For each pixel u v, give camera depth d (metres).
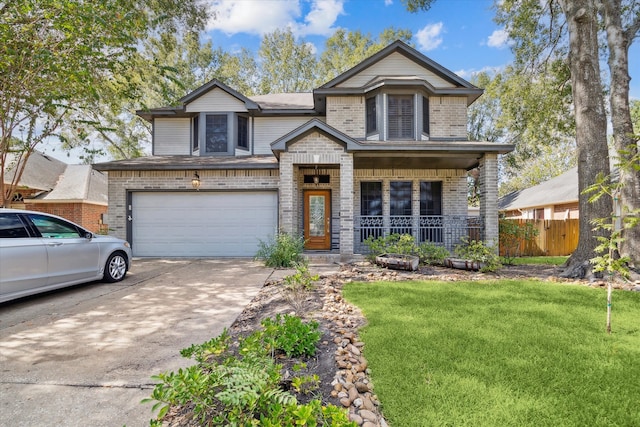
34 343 3.64
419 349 3.23
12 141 9.30
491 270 7.48
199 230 10.83
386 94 11.22
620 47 7.61
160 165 10.45
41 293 5.79
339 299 5.09
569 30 7.73
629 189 7.13
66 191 15.24
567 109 11.95
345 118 11.81
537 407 2.31
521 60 12.16
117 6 6.91
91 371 3.00
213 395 2.13
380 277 6.91
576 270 7.04
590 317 4.23
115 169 10.46
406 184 12.07
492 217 9.49
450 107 11.78
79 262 5.97
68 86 7.30
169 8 11.62
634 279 6.45
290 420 1.80
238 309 4.87
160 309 4.89
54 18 6.22
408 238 8.52
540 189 20.48
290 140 9.16
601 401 2.39
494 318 4.17
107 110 13.88
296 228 10.40
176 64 19.62
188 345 3.57
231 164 10.48
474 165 11.42
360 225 11.52
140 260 10.05
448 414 2.24
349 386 2.57
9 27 6.18
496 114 23.08
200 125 12.52
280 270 8.10
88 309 4.89
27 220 5.34
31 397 2.59
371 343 3.37
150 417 2.34
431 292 5.54
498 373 2.76
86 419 2.32
